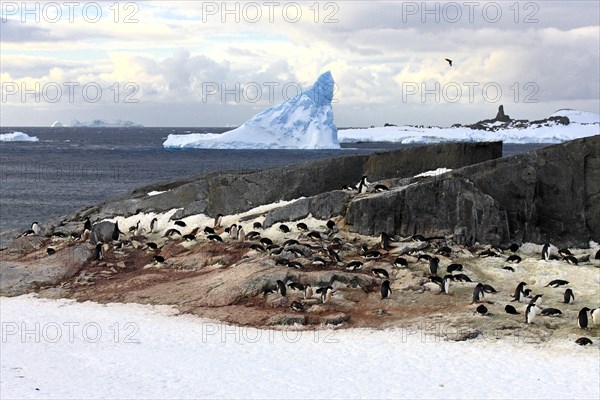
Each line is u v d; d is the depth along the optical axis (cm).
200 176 4134
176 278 2964
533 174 3195
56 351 2267
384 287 2573
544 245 2953
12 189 8112
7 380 1997
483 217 3070
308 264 2834
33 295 2945
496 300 2561
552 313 2417
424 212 3097
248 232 3253
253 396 1869
